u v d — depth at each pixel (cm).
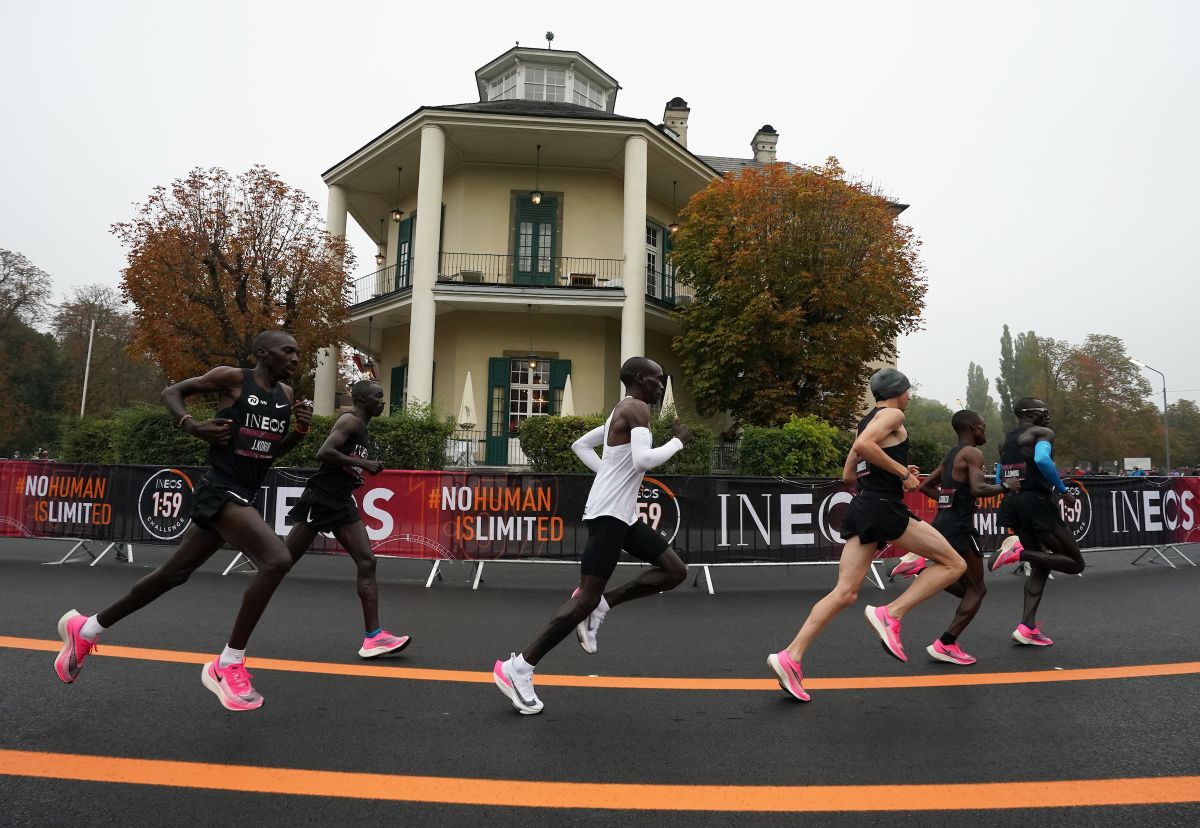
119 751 278
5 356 4362
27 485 852
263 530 326
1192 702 357
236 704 316
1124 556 1061
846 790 252
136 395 4738
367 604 439
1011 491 499
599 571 337
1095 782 260
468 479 754
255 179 1667
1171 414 7356
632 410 349
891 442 389
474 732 307
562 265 2075
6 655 419
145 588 325
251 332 1603
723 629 534
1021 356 7500
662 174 2161
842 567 381
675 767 271
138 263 1557
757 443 1308
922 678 402
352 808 233
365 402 471
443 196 2122
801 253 1756
